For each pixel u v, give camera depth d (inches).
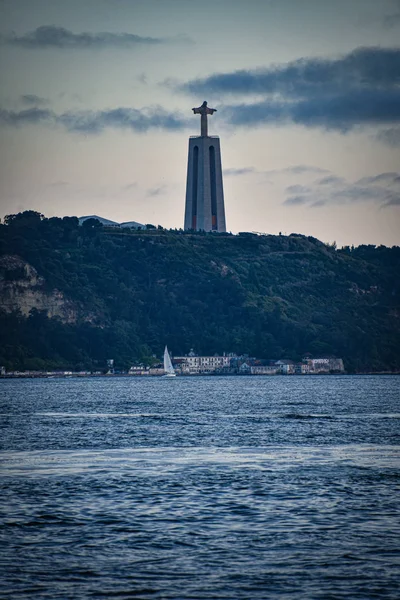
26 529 7386.8
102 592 5895.7
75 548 6835.6
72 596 5831.7
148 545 6904.5
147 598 5802.2
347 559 6555.1
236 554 6668.3
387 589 5949.8
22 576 6190.9
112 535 7190.0
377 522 7608.3
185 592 5905.5
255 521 7642.7
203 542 6993.1
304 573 6254.9
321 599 5787.4
